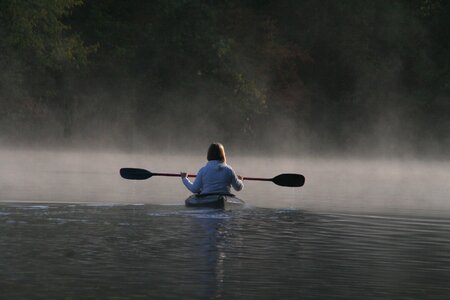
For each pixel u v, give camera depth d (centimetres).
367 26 8706
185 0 7819
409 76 8631
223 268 1139
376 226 1734
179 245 1364
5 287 980
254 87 7569
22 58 6956
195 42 7669
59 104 7512
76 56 7206
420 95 8350
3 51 6700
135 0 8144
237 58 7706
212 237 1478
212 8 8188
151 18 8038
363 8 8662
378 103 8444
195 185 2120
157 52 7756
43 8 6619
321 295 962
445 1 8612
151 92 7756
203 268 1136
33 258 1201
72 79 7575
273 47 8194
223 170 2105
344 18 8631
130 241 1403
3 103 6844
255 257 1246
